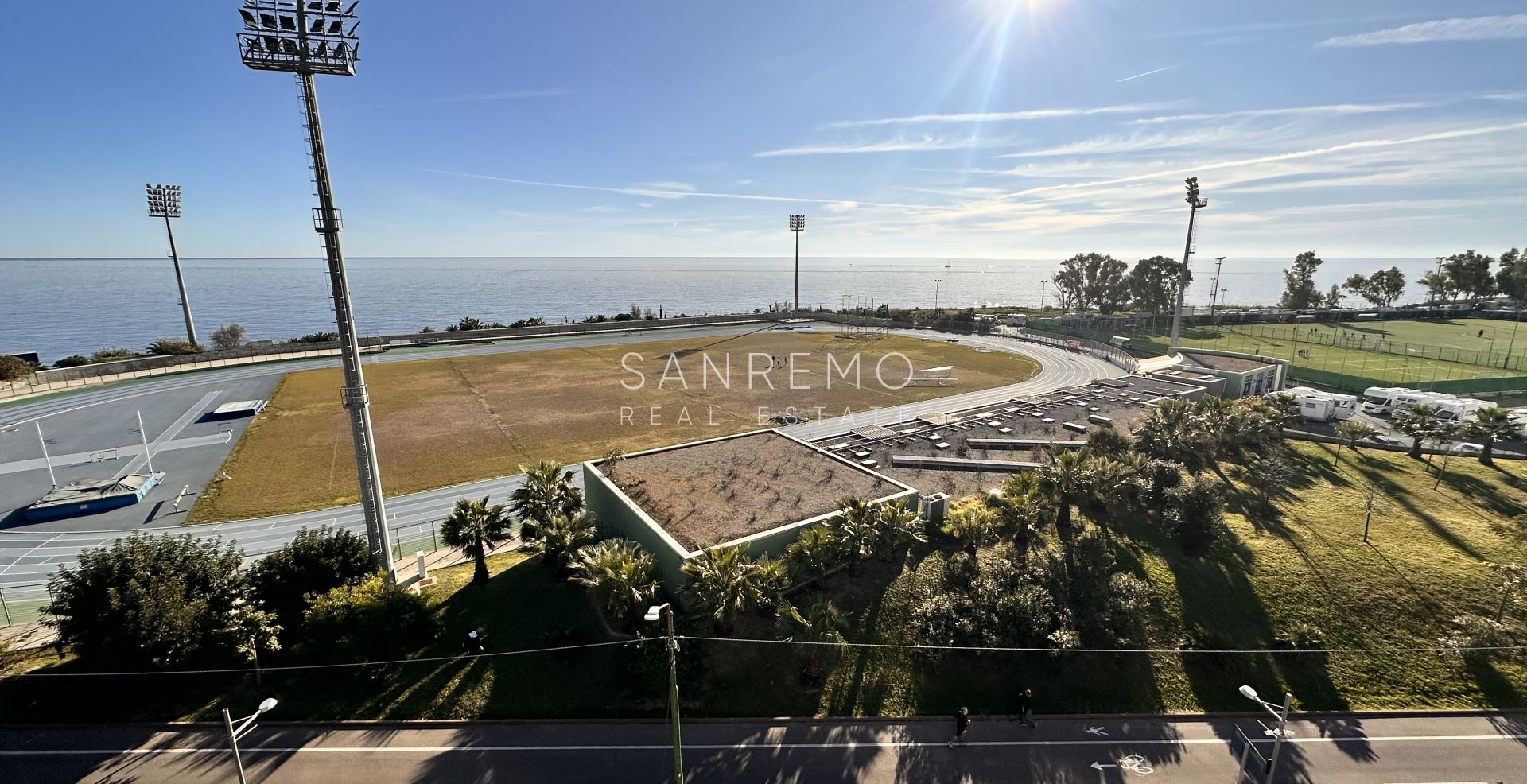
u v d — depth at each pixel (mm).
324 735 23047
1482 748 23469
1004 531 35125
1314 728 24375
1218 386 71312
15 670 25281
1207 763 22750
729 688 24984
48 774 21297
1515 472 45906
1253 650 27766
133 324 183125
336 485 47562
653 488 35250
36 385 75188
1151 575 32062
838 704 24703
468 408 69500
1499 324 131375
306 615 26422
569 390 77750
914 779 21734
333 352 102000
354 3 25078
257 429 61281
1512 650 27297
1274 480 40906
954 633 26656
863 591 30000
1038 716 24547
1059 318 139750
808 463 39094
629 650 25188
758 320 146125
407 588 30984
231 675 25406
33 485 47375
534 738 23031
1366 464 47594
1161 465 39375
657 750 22594
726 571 25547
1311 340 110562
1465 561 33438
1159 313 143000
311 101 25688
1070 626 27391
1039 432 56469
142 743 22578
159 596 23875
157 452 54688
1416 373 81438
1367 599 30672
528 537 31516
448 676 25547
